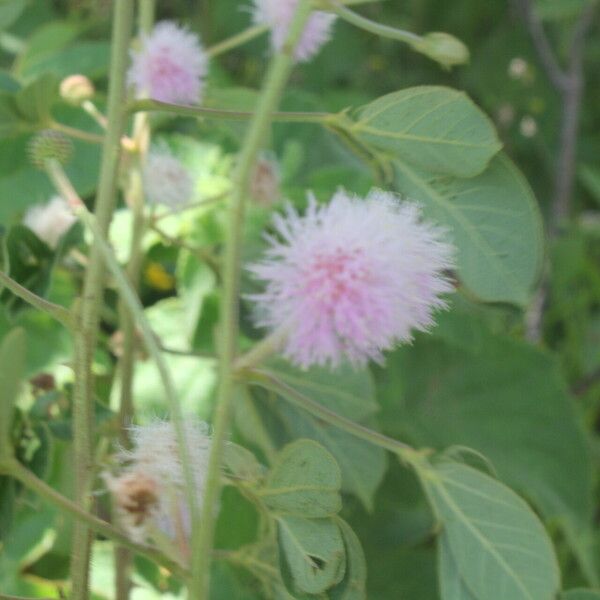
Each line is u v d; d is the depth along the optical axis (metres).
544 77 0.55
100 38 0.47
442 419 0.33
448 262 0.17
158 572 0.28
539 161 0.55
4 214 0.28
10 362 0.16
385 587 0.31
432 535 0.31
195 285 0.29
